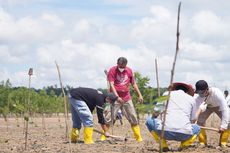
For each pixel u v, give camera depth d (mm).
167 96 5461
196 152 10453
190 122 10359
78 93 12383
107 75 13445
